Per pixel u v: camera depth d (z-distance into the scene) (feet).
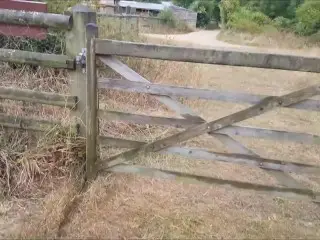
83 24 11.71
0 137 12.74
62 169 12.59
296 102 10.77
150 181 12.90
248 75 33.55
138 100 18.89
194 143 16.40
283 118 21.24
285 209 12.03
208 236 10.61
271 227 11.10
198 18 124.26
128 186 12.51
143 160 14.03
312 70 10.44
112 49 11.21
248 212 11.78
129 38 22.72
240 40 69.87
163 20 85.61
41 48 14.87
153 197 12.08
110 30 22.07
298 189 11.48
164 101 11.55
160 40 29.86
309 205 12.27
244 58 10.64
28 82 13.78
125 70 11.54
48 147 12.53
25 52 12.12
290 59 10.43
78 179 12.53
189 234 10.63
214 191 12.67
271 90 28.81
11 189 12.05
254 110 11.06
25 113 13.52
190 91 11.27
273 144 17.31
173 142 11.85
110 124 15.64
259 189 11.68
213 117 20.22
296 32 74.49
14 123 12.82
